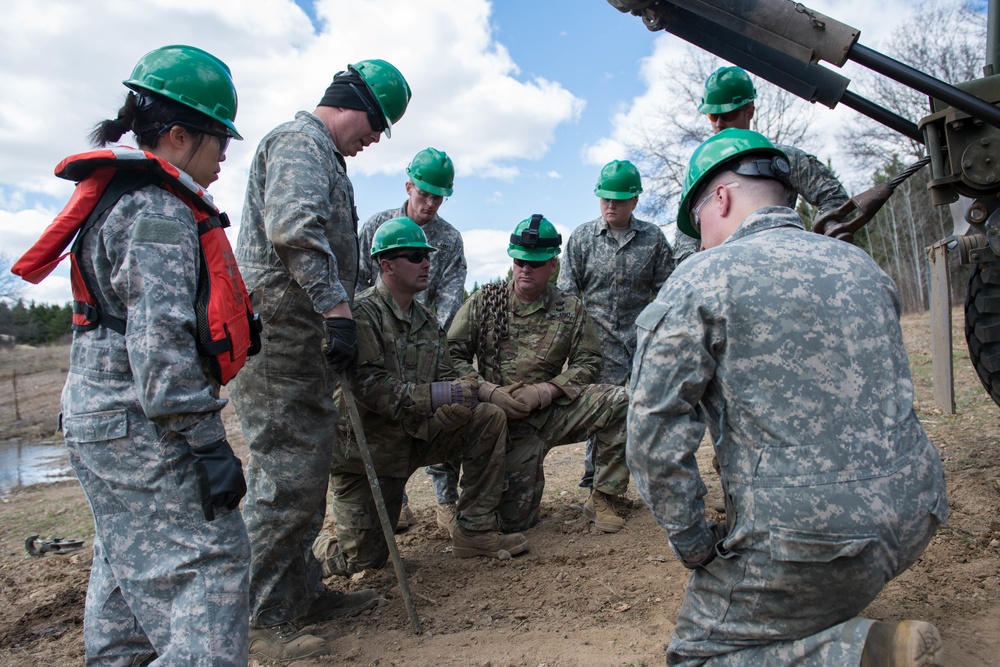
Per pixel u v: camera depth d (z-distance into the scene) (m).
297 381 2.94
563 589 3.41
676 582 3.34
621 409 4.10
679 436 1.94
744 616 1.96
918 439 1.92
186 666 1.87
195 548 1.96
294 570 3.02
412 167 4.73
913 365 8.46
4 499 7.78
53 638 3.31
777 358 1.86
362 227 5.02
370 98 3.05
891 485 1.83
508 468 4.25
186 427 1.94
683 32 3.37
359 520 3.72
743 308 1.89
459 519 4.00
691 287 1.94
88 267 2.02
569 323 4.43
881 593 2.98
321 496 3.06
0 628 3.47
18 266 1.93
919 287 28.41
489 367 4.48
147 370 1.89
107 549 2.01
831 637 1.85
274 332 2.89
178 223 2.01
